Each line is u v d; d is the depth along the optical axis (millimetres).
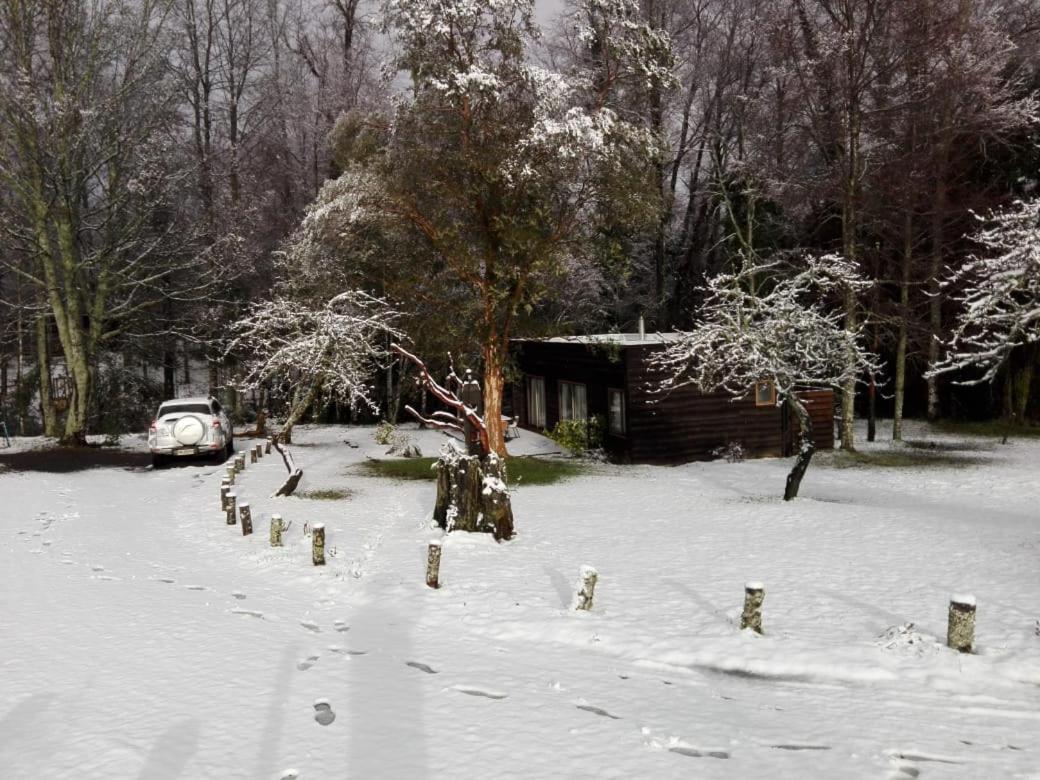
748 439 23609
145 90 28406
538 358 29156
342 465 22625
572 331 27391
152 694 6625
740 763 5695
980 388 31484
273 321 18703
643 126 23922
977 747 6125
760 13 32344
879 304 26625
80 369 27391
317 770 5336
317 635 8781
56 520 15477
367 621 9484
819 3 24750
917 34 23625
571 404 26891
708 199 35188
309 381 21766
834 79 23688
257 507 16438
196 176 31797
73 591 10164
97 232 31734
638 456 22578
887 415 33844
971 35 24969
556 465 22266
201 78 36156
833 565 11531
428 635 9023
